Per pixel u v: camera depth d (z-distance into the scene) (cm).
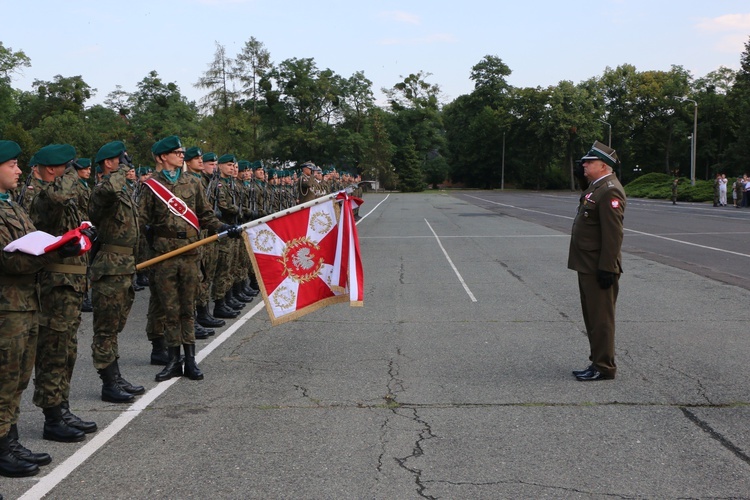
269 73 8019
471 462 438
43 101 8225
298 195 1282
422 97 10612
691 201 4816
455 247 1795
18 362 421
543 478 414
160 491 400
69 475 424
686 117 9169
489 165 10144
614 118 9588
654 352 709
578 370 641
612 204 600
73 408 551
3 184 423
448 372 643
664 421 510
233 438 482
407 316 912
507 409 539
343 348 741
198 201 666
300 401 562
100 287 559
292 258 630
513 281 1201
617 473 421
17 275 421
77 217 536
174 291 626
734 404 546
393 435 485
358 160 8688
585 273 614
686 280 1186
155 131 6538
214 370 659
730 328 815
